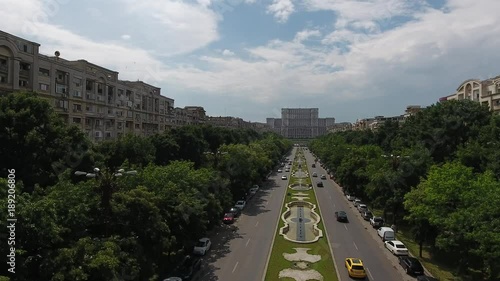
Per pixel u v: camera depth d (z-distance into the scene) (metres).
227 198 57.09
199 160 76.19
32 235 21.38
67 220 25.30
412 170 49.69
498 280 31.30
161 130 116.31
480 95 83.38
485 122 59.31
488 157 44.91
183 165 46.78
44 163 37.47
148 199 31.16
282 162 170.62
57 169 37.50
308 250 46.34
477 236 28.48
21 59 58.78
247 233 54.28
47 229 21.78
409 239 51.84
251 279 37.00
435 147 57.47
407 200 42.72
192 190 42.25
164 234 33.31
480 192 34.19
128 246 28.12
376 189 56.97
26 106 36.91
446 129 57.19
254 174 75.69
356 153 78.81
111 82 85.69
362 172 70.06
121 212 29.23
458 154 48.59
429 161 50.72
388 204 51.62
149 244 30.81
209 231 54.84
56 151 38.22
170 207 36.91
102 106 82.12
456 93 95.94
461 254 32.78
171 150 71.81
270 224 59.72
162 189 37.62
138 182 36.47
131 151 57.16
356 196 77.75
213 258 43.34
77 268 22.39
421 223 41.66
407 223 58.47
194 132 86.12
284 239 51.25
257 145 109.31
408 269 38.62
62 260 22.09
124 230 29.56
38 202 22.05
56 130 38.31
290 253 45.03
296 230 57.22
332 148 121.44
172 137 75.56
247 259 43.03
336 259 43.31
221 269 39.75
